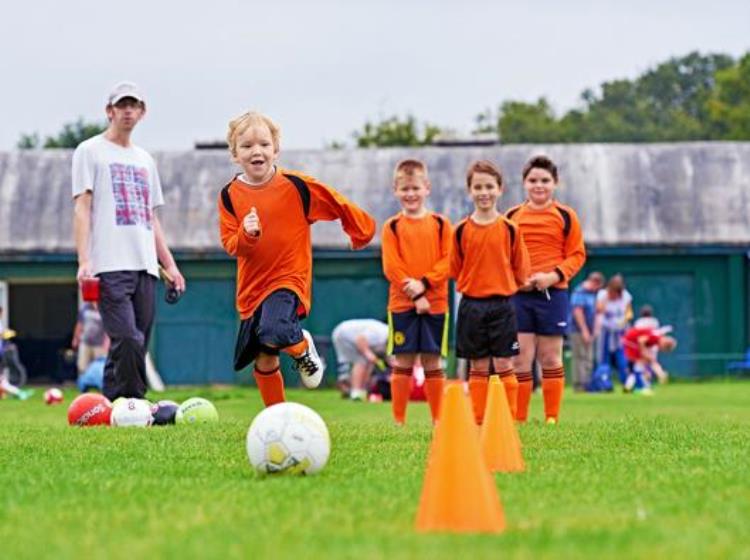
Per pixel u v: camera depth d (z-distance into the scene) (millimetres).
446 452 13531
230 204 25219
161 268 33938
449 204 88812
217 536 13070
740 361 84938
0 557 12234
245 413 41156
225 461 20219
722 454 20828
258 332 24547
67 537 13289
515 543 12445
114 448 22531
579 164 92500
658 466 19125
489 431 18969
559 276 32531
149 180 33281
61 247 85062
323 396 63406
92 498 16016
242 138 25016
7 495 16422
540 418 36188
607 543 12359
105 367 32344
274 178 25266
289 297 24891
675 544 12266
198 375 84312
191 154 94125
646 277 86062
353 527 13562
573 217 33156
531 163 33500
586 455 20828
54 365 100375
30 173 91500
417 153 94438
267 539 12844
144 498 15938
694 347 85625
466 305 31594
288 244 25094
